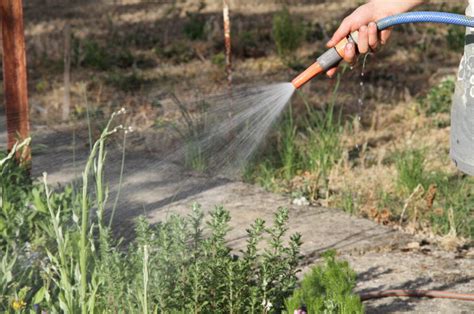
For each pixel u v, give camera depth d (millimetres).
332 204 7320
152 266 4156
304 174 8109
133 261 4273
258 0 19328
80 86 11820
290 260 4434
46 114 10391
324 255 4727
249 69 13008
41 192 5824
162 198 7199
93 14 18594
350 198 7141
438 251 6180
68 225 5418
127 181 7543
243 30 15805
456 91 4059
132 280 4238
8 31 6504
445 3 17438
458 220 6652
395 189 7527
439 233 6574
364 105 10570
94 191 6633
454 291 5410
